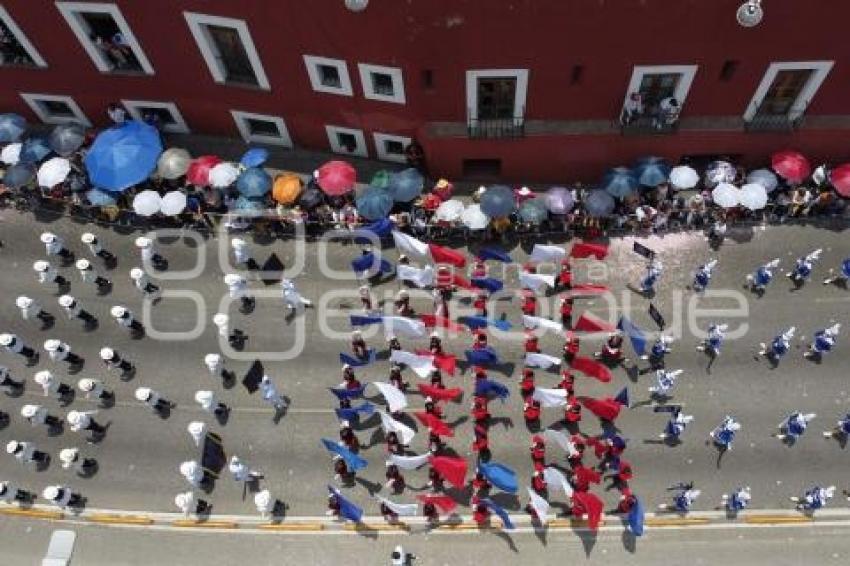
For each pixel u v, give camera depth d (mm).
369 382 33906
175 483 32562
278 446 33000
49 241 36938
